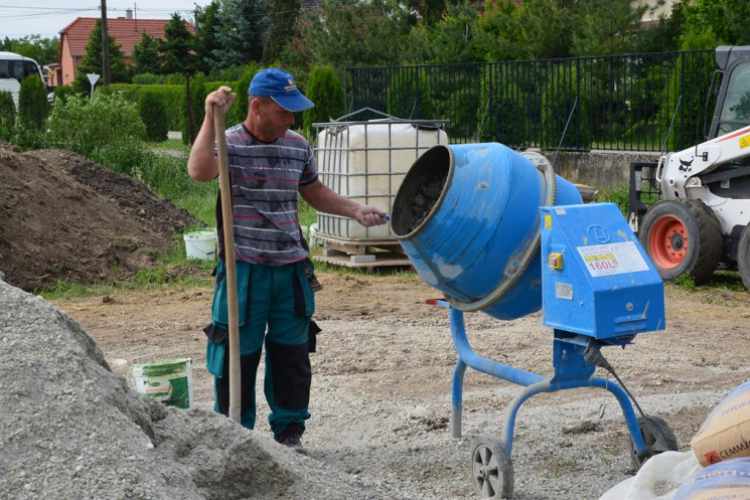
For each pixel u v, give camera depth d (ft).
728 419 10.57
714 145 33.68
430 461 15.49
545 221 13.41
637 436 14.52
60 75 289.33
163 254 38.55
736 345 24.18
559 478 14.64
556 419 17.61
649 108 57.98
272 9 161.68
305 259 15.37
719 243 33.40
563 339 13.69
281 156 15.08
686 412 17.93
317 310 29.27
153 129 119.55
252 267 14.84
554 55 74.38
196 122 106.93
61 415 10.98
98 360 13.15
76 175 43.83
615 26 68.28
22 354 11.60
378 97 69.41
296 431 15.65
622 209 46.78
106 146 63.57
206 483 11.69
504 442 13.89
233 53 182.91
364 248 36.06
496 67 60.49
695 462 11.68
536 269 14.06
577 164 54.60
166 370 15.76
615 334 12.78
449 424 17.44
